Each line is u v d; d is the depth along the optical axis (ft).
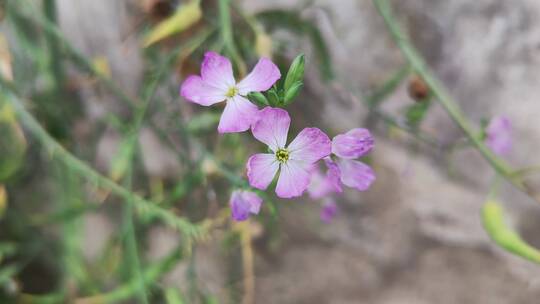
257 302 1.38
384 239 1.37
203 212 1.29
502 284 1.32
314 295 1.37
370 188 1.36
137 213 1.32
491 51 1.32
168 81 1.26
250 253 1.28
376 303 1.36
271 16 1.25
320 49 1.25
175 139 1.34
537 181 1.31
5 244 1.33
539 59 1.30
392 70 1.34
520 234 1.32
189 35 1.25
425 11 1.32
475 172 1.33
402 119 1.28
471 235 1.34
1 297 1.30
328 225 1.36
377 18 1.33
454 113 1.12
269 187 0.99
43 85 1.33
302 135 0.89
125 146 1.17
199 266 1.38
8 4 1.24
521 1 1.30
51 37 1.27
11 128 1.26
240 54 1.25
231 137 1.19
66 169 1.28
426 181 1.36
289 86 0.91
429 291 1.34
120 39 1.36
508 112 1.32
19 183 1.39
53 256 1.42
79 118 1.37
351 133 0.92
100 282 1.33
